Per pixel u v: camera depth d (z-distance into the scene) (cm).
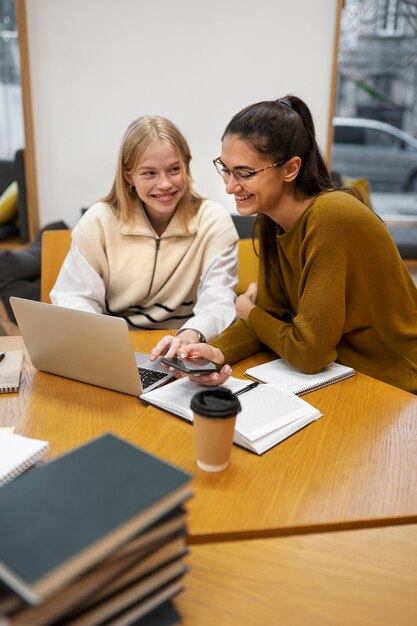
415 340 146
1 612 53
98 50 343
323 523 85
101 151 361
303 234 141
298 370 139
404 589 75
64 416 116
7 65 407
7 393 127
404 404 123
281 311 163
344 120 452
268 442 105
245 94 356
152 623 66
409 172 464
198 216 191
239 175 135
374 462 101
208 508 88
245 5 339
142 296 191
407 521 88
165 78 351
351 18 421
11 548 56
